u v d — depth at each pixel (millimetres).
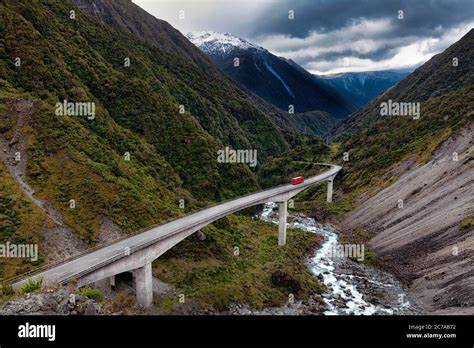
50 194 59844
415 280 59625
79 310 23016
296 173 158000
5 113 67125
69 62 102125
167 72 167500
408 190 92125
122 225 60750
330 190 121125
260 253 74500
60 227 55906
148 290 49750
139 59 136125
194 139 109375
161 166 92188
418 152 110625
